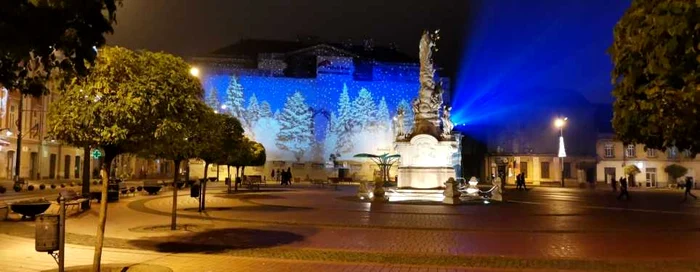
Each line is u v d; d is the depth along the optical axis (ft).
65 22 15.43
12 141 158.51
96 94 29.17
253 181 163.02
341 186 174.50
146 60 31.24
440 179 98.89
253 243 42.60
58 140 31.14
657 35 16.39
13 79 16.98
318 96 261.65
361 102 263.70
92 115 28.81
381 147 261.24
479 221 60.70
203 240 43.83
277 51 276.82
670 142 17.83
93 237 44.47
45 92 17.95
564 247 42.19
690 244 44.55
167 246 40.37
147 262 33.73
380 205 83.46
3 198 92.48
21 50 14.84
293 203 87.40
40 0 14.74
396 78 269.64
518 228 54.49
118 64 29.66
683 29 15.34
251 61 268.00
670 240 46.98
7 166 157.58
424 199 93.66
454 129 263.08
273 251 38.68
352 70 266.36
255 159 135.23
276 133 256.73
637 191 175.11
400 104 249.34
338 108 262.06
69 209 68.64
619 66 19.12
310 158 257.55
